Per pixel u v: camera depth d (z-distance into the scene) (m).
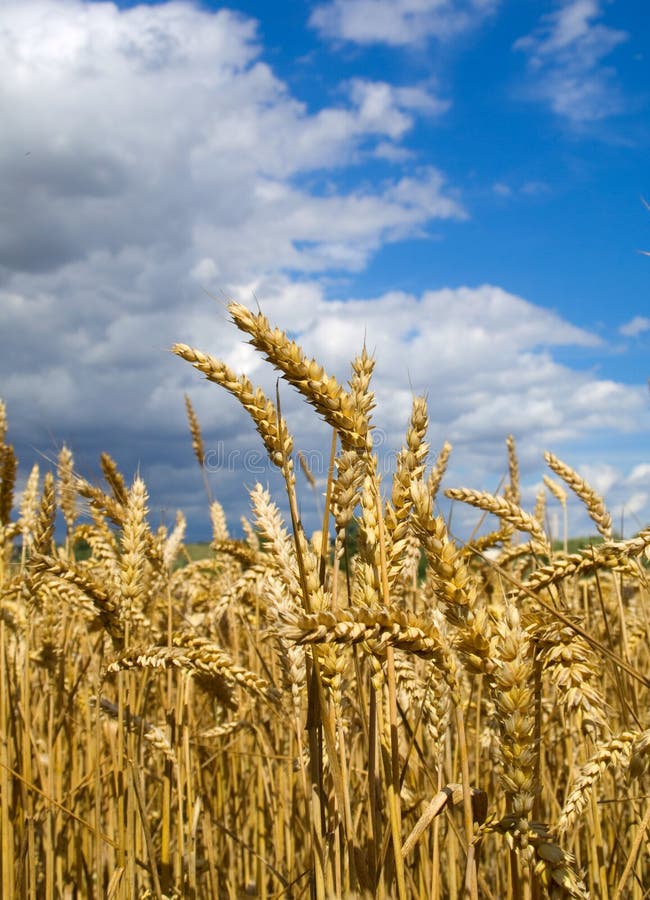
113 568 0.98
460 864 0.77
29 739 0.89
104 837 0.85
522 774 0.57
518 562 1.04
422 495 0.57
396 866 0.61
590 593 1.14
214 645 0.82
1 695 0.89
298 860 1.01
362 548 0.62
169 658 0.80
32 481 1.23
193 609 1.27
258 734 0.99
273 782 0.98
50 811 0.89
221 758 1.07
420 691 0.73
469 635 0.55
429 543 0.56
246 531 1.37
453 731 0.79
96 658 0.99
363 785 0.86
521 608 0.78
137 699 0.93
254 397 0.64
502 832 0.58
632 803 0.83
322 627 0.50
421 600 0.85
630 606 1.10
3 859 0.84
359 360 0.64
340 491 0.65
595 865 0.76
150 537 0.89
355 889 0.65
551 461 0.92
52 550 0.95
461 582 0.56
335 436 0.65
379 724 0.66
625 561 0.71
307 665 0.67
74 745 1.01
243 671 0.80
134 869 0.82
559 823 0.64
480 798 0.63
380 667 0.63
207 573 1.50
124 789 0.82
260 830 1.00
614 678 0.81
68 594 0.93
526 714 0.56
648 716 0.77
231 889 0.93
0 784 0.85
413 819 0.77
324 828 0.67
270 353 0.61
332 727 0.63
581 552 0.72
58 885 0.91
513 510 0.86
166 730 0.86
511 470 1.28
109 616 0.89
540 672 0.64
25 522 1.10
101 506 0.88
